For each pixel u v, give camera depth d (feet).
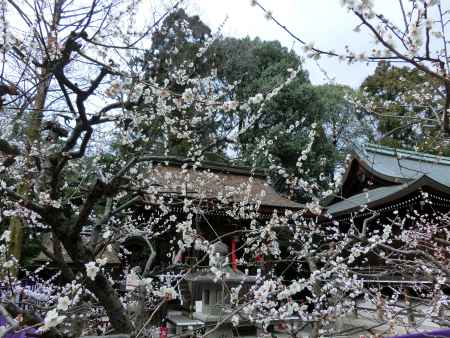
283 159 67.10
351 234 15.78
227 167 51.16
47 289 20.30
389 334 13.66
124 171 9.87
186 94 9.08
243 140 57.77
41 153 11.68
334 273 15.61
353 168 62.18
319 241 30.37
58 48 9.97
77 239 9.77
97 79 8.22
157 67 14.47
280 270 35.91
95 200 9.53
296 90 69.31
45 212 9.52
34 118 14.37
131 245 36.86
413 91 19.89
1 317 7.80
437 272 14.79
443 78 7.40
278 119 68.49
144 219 32.42
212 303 22.70
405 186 43.04
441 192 41.88
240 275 22.33
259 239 18.35
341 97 68.59
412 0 8.31
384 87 45.57
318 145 67.41
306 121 70.74
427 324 19.25
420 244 23.21
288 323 16.03
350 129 52.60
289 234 25.45
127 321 10.00
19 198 9.64
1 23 10.10
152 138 15.79
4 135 13.94
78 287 8.89
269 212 43.47
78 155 9.41
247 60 65.87
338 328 15.48
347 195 67.56
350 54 8.85
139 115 13.14
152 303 15.74
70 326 11.52
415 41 8.17
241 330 22.08
